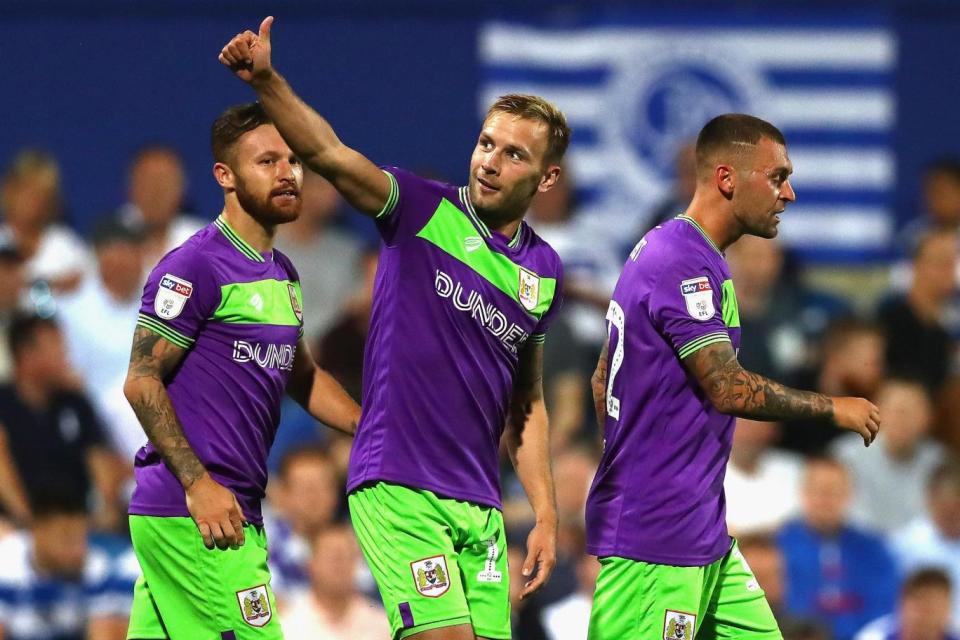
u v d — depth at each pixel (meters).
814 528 36.38
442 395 20.59
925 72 45.75
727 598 22.52
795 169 45.78
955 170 44.69
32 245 42.38
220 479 20.77
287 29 44.44
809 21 45.47
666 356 21.25
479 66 44.81
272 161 20.89
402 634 20.50
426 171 43.84
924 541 37.06
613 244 44.47
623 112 45.00
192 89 44.31
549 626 33.84
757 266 41.44
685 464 21.34
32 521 35.03
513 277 20.92
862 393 40.12
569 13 45.06
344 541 32.97
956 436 41.00
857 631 35.84
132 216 42.72
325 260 43.12
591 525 21.95
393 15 44.66
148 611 21.55
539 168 20.83
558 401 38.94
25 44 44.06
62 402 38.50
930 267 43.56
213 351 20.78
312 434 39.69
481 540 20.88
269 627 20.98
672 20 45.16
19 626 34.28
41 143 44.06
